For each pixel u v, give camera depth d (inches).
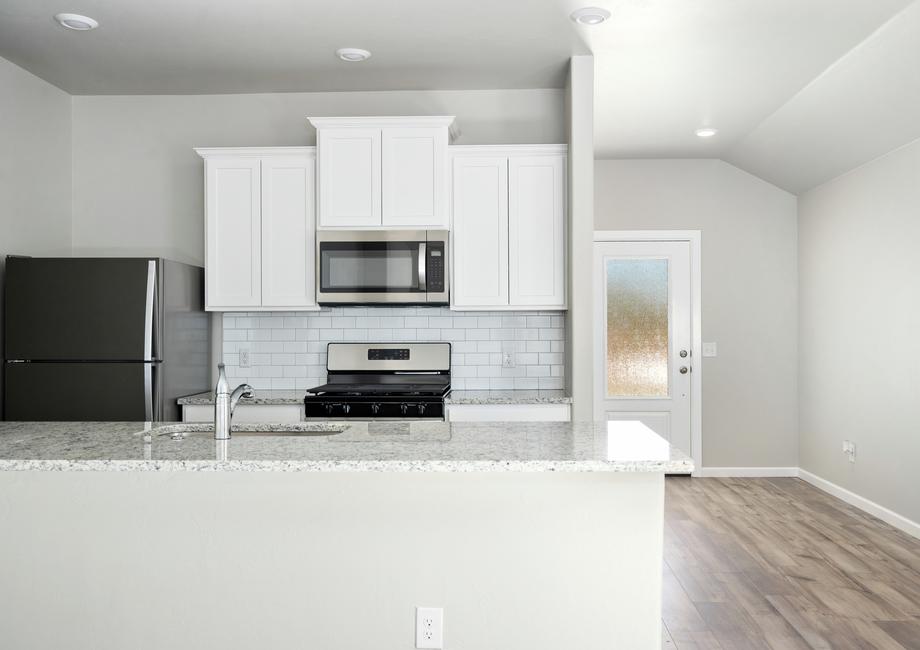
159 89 173.3
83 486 87.3
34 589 87.8
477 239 161.3
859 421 195.8
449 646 85.7
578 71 151.3
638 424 101.8
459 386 174.6
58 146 172.2
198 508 86.5
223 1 126.3
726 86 167.3
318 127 159.5
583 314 153.9
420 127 158.2
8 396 148.0
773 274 237.9
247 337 176.2
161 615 87.0
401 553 85.6
